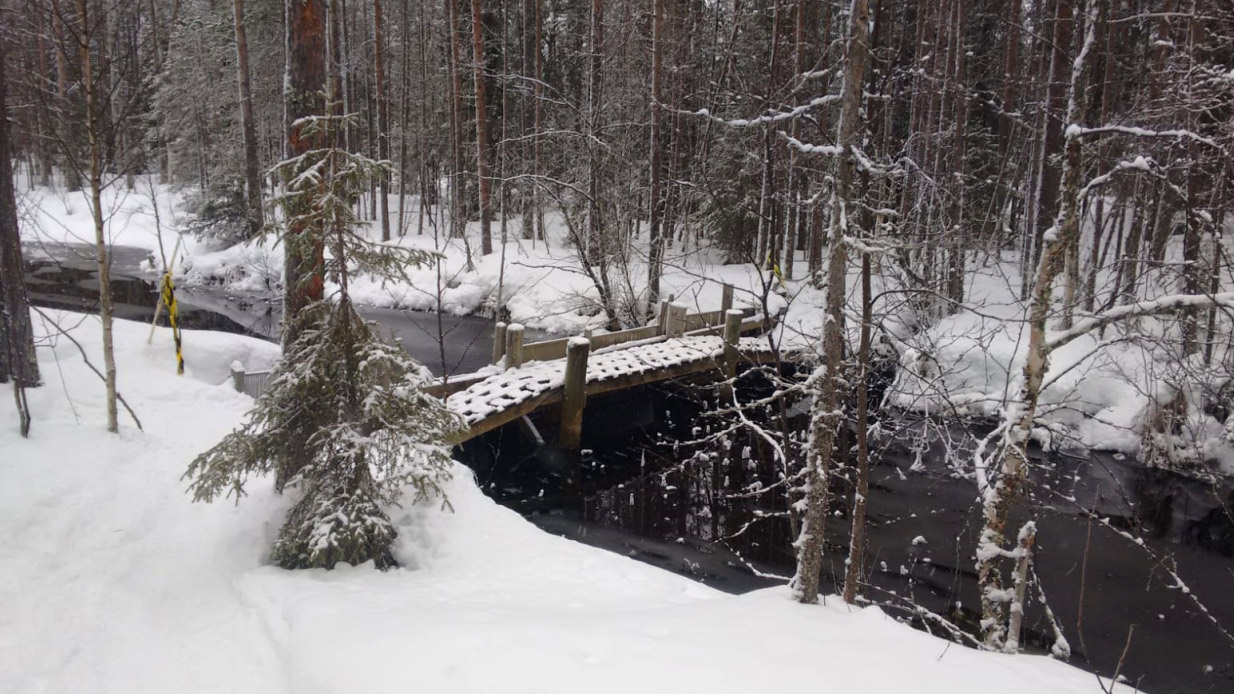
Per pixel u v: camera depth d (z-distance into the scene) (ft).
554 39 97.60
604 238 60.49
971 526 30.91
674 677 11.43
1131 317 17.20
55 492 20.33
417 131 100.89
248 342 40.11
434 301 73.77
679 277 69.92
